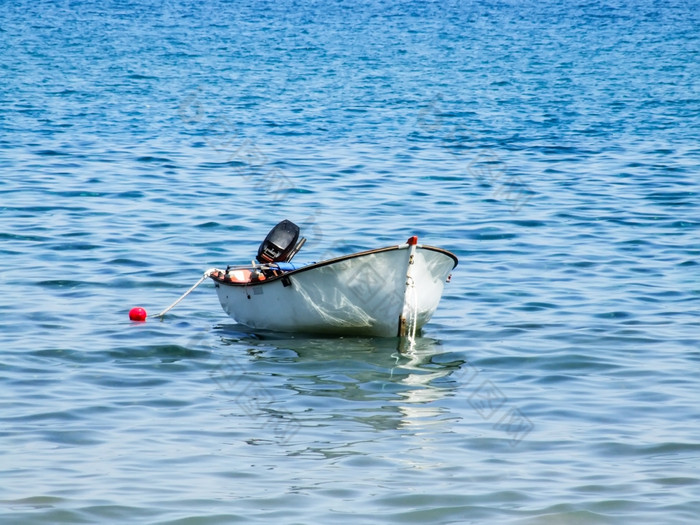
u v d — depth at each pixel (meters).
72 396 29.94
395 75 129.62
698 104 109.31
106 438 26.61
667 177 71.94
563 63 145.88
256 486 23.62
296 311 36.91
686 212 60.88
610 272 47.00
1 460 24.84
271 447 26.19
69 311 39.66
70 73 123.50
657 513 22.36
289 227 39.03
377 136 88.19
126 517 21.83
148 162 74.81
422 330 37.91
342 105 105.38
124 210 59.62
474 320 39.19
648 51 162.12
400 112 101.69
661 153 81.69
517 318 39.41
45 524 21.44
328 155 78.81
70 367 32.78
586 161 77.94
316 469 24.73
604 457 25.66
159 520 21.70
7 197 62.00
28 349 34.44
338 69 134.12
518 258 49.75
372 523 21.73
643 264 48.56
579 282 45.12
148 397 30.08
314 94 112.50
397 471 24.66
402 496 23.11
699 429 27.59
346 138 86.81
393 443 26.58
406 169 74.00
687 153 81.69
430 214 60.00
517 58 150.88
